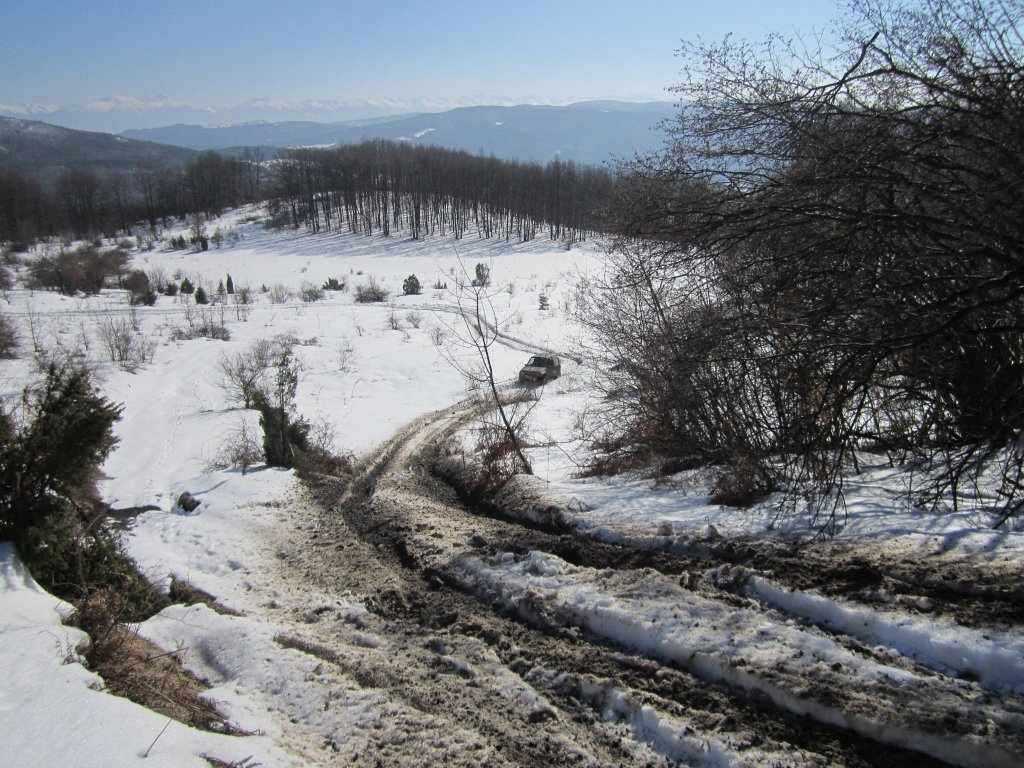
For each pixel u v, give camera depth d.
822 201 5.48
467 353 33.22
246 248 91.12
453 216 100.88
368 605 7.13
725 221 6.02
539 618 6.13
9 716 3.98
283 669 5.54
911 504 7.11
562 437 18.11
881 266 5.46
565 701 4.95
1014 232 4.84
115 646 5.34
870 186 5.29
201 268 72.75
